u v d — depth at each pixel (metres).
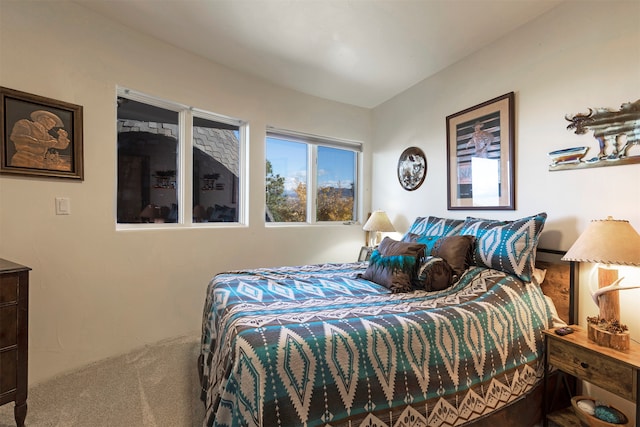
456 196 2.68
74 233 2.05
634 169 1.58
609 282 1.50
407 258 1.88
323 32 2.30
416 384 1.21
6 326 1.43
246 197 3.06
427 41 2.38
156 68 2.43
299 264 3.43
